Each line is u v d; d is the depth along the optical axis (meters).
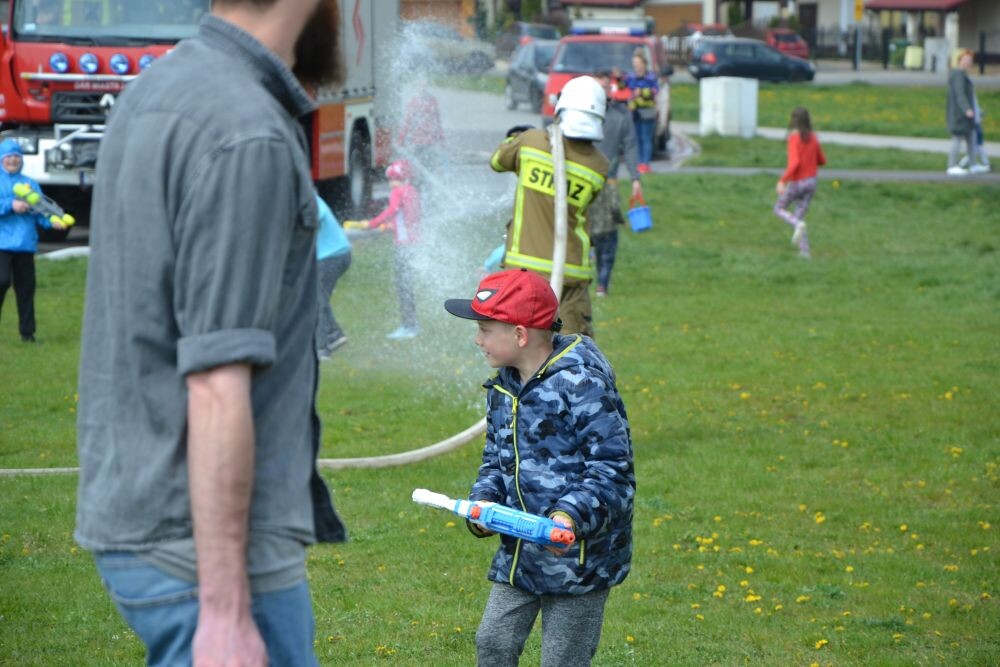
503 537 4.42
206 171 2.54
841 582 7.10
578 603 4.38
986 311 16.41
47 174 18.67
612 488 4.20
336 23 2.94
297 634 2.76
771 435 10.34
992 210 25.17
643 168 27.95
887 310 16.45
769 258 20.25
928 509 8.51
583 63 33.53
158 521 2.62
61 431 9.96
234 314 2.54
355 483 8.77
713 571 7.25
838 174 29.00
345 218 22.75
